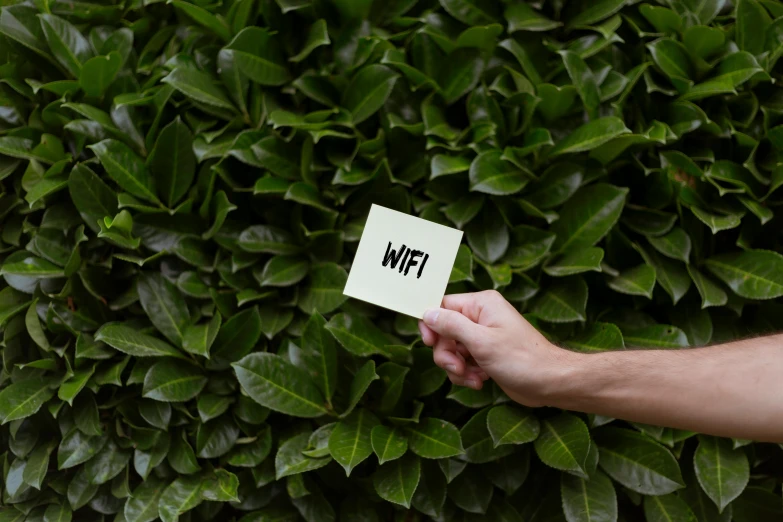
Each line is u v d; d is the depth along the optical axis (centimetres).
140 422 158
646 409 127
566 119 162
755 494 159
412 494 142
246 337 156
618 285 152
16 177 168
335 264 156
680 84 159
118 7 173
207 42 170
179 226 162
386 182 160
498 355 129
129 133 164
